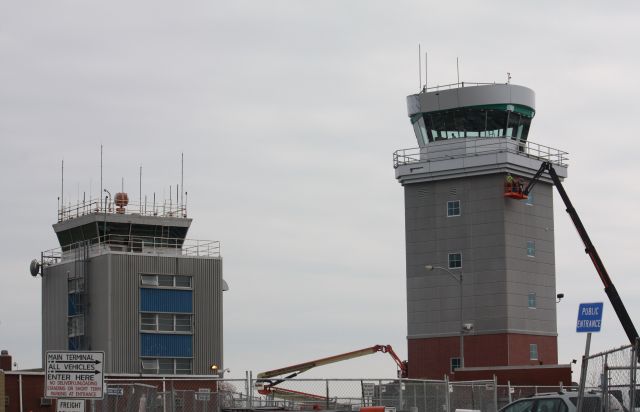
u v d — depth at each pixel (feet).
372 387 203.00
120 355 427.74
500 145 403.75
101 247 441.27
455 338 401.08
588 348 120.47
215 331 448.65
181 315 442.91
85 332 433.48
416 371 407.85
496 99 402.31
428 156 413.80
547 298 412.36
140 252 445.37
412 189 417.28
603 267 297.53
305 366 430.61
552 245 419.33
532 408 134.21
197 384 336.08
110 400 203.92
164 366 436.35
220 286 453.17
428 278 409.90
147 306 436.76
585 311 120.67
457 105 404.57
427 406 223.71
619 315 286.05
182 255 449.89
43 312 458.50
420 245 412.98
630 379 98.53
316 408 201.87
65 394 105.60
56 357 105.81
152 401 189.26
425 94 411.34
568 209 319.47
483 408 222.69
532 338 402.11
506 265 395.96
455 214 407.03
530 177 410.52
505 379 318.65
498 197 399.65
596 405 123.65
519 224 404.57
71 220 455.63
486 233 400.67
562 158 427.33
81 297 438.81
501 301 394.73
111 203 451.94
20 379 235.20
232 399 201.05
